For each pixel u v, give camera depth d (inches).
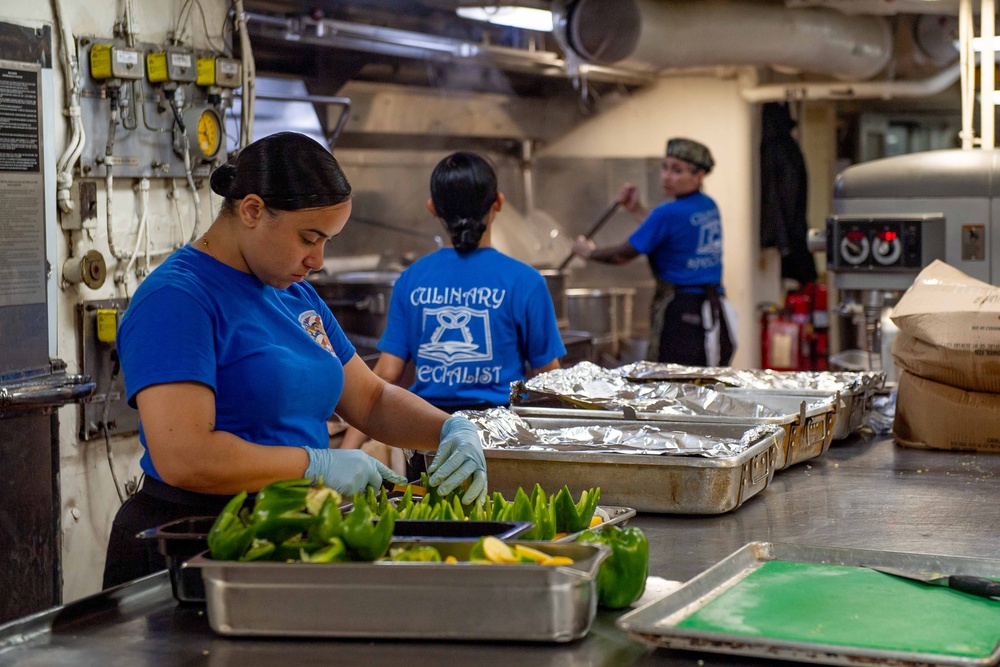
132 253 115.9
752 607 53.6
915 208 152.5
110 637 52.2
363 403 82.4
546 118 240.7
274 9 168.9
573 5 194.7
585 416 90.0
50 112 102.7
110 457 111.7
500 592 49.0
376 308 164.1
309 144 65.5
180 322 64.6
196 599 56.4
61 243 107.3
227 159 126.9
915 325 101.3
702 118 235.8
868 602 54.2
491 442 80.7
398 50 178.5
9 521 98.4
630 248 192.7
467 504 68.5
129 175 113.7
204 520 58.0
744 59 203.5
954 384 101.3
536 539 59.1
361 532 50.6
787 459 89.7
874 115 310.5
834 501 81.5
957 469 93.2
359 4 181.9
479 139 229.5
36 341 101.8
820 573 60.0
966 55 156.5
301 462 65.3
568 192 246.4
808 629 50.1
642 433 82.3
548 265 227.8
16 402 94.5
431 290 108.3
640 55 195.2
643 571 55.0
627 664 47.7
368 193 203.9
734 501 75.5
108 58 108.0
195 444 62.7
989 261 149.4
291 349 71.8
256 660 48.6
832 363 165.9
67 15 105.9
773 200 241.8
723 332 192.9
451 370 107.4
